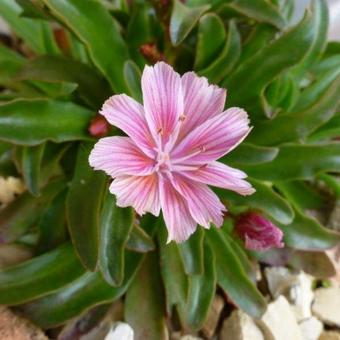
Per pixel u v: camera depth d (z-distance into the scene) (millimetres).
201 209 80
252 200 98
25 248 103
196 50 110
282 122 102
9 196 110
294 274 110
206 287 97
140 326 96
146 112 79
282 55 103
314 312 110
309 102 113
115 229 89
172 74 81
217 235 102
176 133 82
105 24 101
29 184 95
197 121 85
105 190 91
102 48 102
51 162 101
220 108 85
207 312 96
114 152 77
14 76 101
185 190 81
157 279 99
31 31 121
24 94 111
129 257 99
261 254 109
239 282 99
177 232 79
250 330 101
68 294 95
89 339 94
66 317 92
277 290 109
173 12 96
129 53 110
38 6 100
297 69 114
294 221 106
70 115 99
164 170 81
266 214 104
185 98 84
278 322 103
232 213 101
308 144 103
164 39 113
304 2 141
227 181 81
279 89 113
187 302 95
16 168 109
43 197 103
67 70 102
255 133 103
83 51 118
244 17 115
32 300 93
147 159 81
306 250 108
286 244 106
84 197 91
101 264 87
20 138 92
